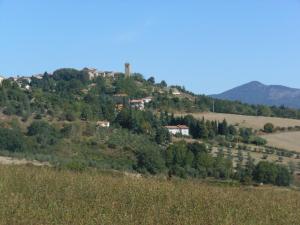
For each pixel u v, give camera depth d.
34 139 92.56
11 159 66.06
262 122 154.50
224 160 88.12
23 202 22.47
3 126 100.19
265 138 136.50
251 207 26.66
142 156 77.88
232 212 24.53
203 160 83.31
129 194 26.94
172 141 117.81
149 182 31.27
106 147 97.94
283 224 24.14
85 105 127.88
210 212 23.97
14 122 103.81
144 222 20.72
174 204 25.05
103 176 33.69
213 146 120.00
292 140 136.75
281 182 74.12
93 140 100.88
